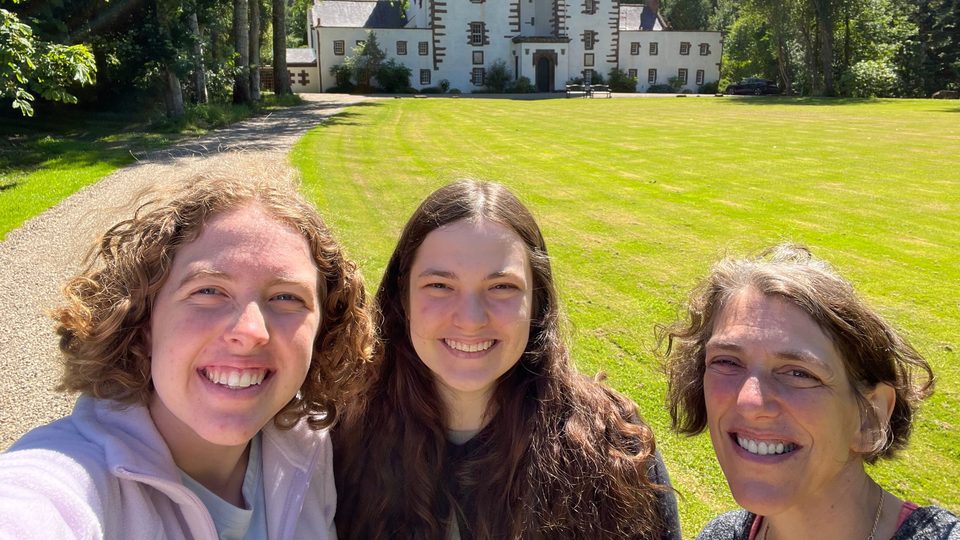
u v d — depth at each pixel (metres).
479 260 0.66
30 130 7.28
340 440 0.74
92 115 8.51
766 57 20.05
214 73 9.54
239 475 0.60
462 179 0.75
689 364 0.68
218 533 0.55
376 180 4.58
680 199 4.17
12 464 0.44
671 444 1.52
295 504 0.61
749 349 0.58
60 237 3.15
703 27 26.33
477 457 0.71
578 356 1.93
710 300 0.65
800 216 3.73
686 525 1.26
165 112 8.16
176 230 0.53
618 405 0.76
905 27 16.58
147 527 0.48
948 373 1.84
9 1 5.55
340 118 9.05
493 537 0.67
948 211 3.83
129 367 0.53
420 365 0.73
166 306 0.52
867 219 3.66
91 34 7.65
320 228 0.61
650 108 11.95
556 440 0.69
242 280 0.52
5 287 2.56
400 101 13.25
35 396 1.78
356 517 0.71
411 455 0.70
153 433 0.52
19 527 0.39
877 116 9.73
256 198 0.56
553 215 3.75
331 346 0.63
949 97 15.53
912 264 2.88
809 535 0.60
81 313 0.51
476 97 15.87
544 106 12.41
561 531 0.66
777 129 8.05
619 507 0.68
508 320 0.66
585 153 6.10
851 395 0.57
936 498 1.33
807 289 0.57
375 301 0.75
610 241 3.23
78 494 0.44
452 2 18.47
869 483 0.60
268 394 0.54
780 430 0.56
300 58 18.50
